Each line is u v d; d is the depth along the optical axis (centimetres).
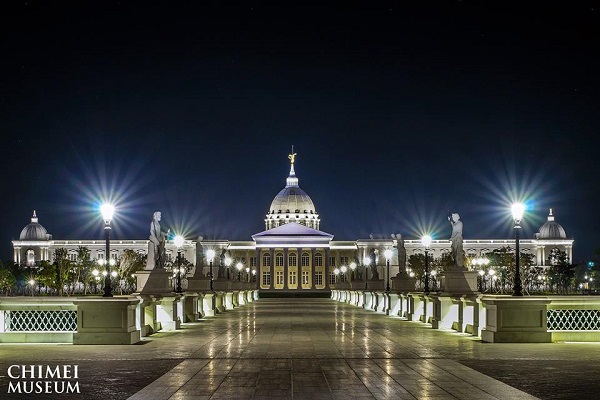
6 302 3856
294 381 2667
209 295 7300
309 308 9644
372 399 2330
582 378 2698
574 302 3856
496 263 19600
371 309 9212
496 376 2755
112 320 3816
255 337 4425
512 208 4128
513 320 3866
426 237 6328
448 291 5184
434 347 3753
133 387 2536
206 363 3144
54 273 17188
